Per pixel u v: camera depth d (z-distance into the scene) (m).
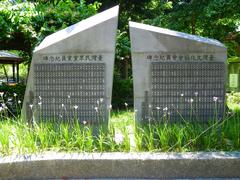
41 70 5.22
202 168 4.22
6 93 9.36
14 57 17.70
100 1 17.64
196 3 10.67
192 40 5.17
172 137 4.69
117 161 4.24
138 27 5.23
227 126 5.07
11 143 4.80
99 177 4.26
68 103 5.22
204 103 5.20
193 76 5.20
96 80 5.20
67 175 4.25
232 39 15.02
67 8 9.49
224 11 10.73
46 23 8.84
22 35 9.38
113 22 5.16
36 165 4.22
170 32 5.48
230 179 4.16
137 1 18.73
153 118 5.20
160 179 4.22
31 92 5.28
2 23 8.47
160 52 5.20
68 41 5.19
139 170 4.25
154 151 4.51
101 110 5.19
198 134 4.75
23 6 8.73
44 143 4.65
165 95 5.23
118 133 5.41
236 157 4.23
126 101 11.42
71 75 5.21
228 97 11.98
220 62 5.17
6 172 4.18
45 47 5.20
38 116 5.25
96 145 4.70
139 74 5.24
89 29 5.16
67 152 4.50
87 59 5.20
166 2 19.14
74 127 4.96
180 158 4.23
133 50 5.22
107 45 5.18
